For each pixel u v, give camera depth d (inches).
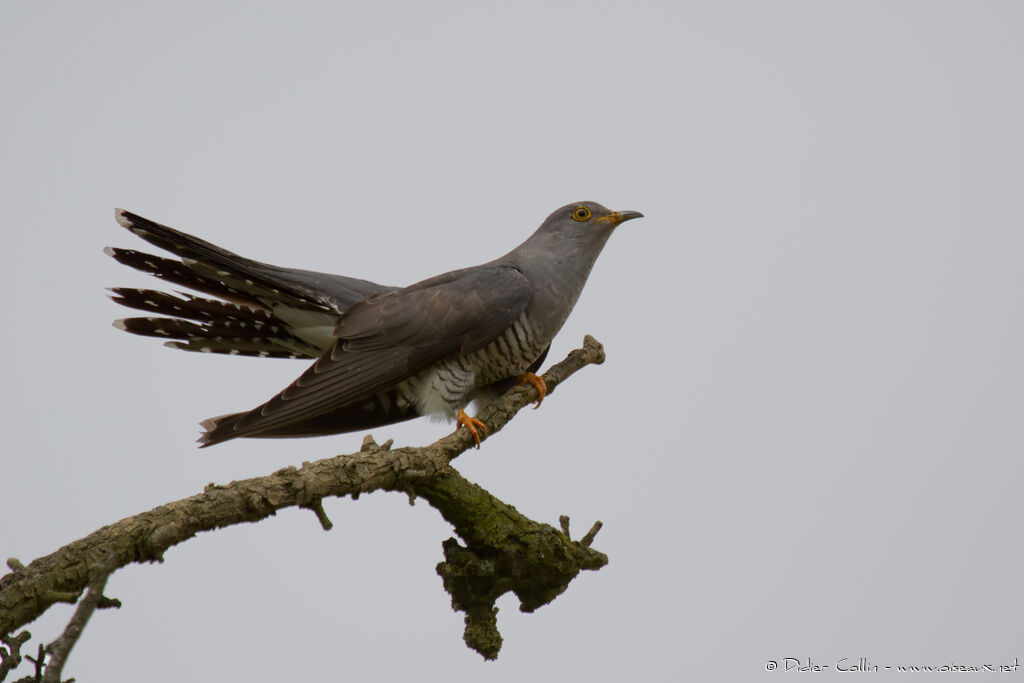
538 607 301.9
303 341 381.1
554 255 388.8
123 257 352.2
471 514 285.0
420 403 368.5
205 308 366.0
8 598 187.3
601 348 370.9
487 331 362.6
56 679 165.6
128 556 204.1
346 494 245.1
